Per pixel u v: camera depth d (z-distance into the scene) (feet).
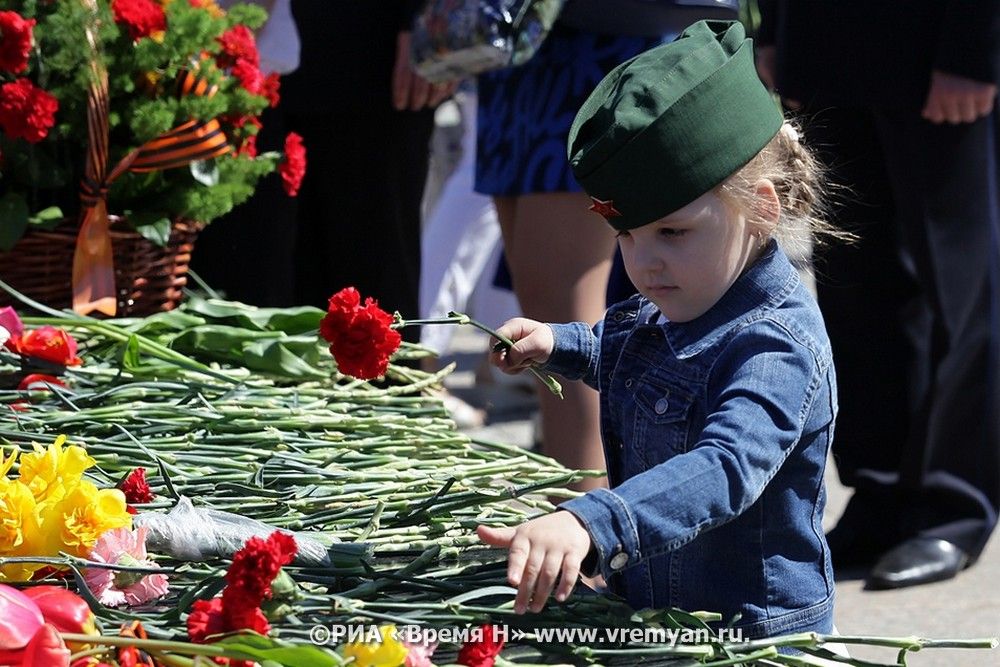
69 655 7.69
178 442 11.36
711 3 18.45
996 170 21.33
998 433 22.18
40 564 8.90
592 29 18.26
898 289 21.91
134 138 15.07
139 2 14.88
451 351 40.01
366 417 12.50
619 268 20.95
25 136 13.80
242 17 16.49
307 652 7.75
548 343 11.29
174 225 15.60
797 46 21.21
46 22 14.43
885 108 20.61
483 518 10.48
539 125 18.71
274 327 14.28
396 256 22.04
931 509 22.24
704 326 10.18
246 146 16.44
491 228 33.19
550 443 18.35
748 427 9.29
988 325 21.65
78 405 12.17
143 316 15.58
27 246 14.51
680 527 8.83
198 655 7.77
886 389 22.26
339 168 21.42
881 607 20.84
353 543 9.36
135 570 8.76
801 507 10.17
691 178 9.67
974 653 18.99
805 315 10.05
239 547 9.32
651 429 10.43
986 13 19.85
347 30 20.56
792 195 10.85
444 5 18.39
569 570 8.42
